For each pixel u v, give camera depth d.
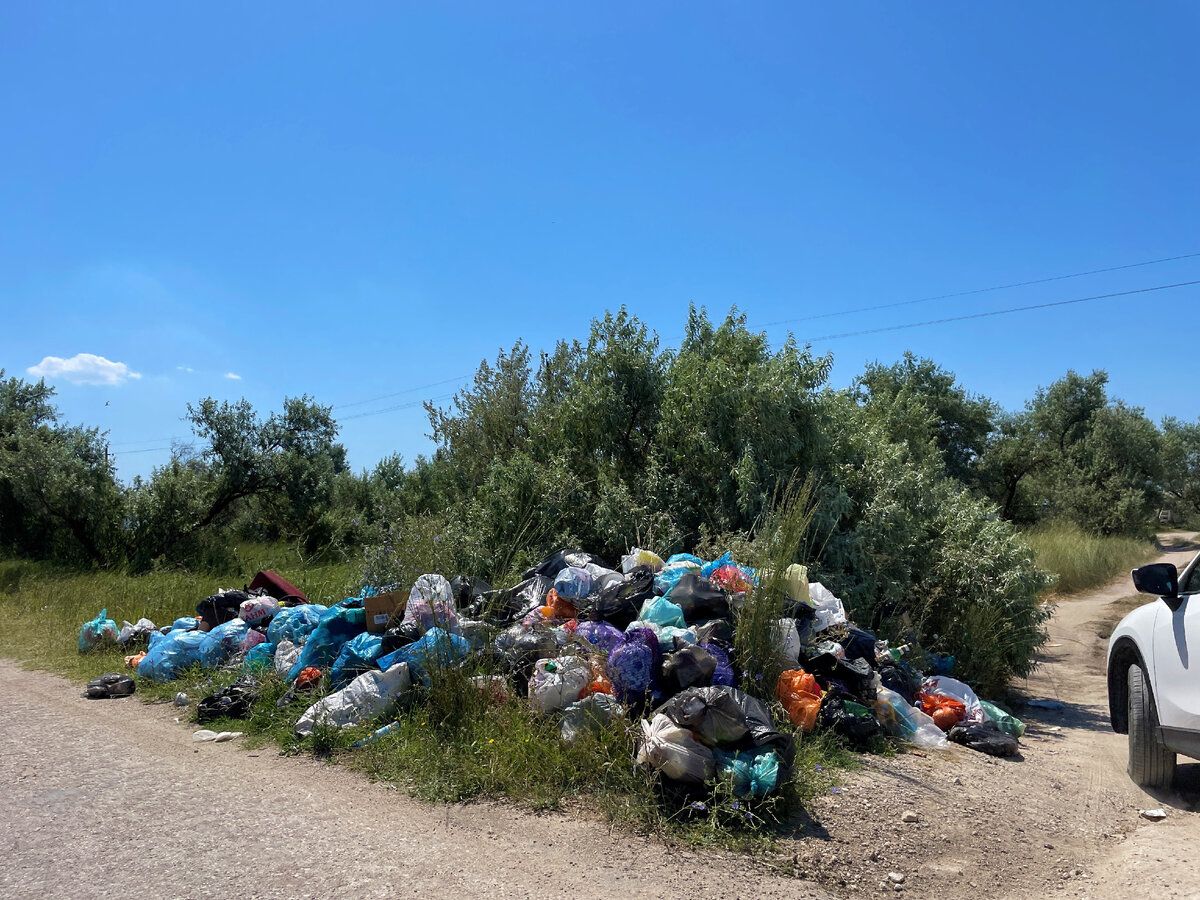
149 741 6.24
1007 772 5.98
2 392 28.86
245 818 4.54
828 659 6.55
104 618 10.34
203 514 21.89
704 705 4.72
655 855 4.12
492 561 9.25
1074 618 18.02
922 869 4.21
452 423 12.96
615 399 10.41
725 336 10.67
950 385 35.78
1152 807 5.44
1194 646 5.21
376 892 3.63
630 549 9.09
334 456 29.64
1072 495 39.81
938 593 9.05
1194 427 59.75
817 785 4.98
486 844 4.20
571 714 5.39
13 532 22.19
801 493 6.77
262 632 8.70
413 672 6.36
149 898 3.56
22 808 4.69
